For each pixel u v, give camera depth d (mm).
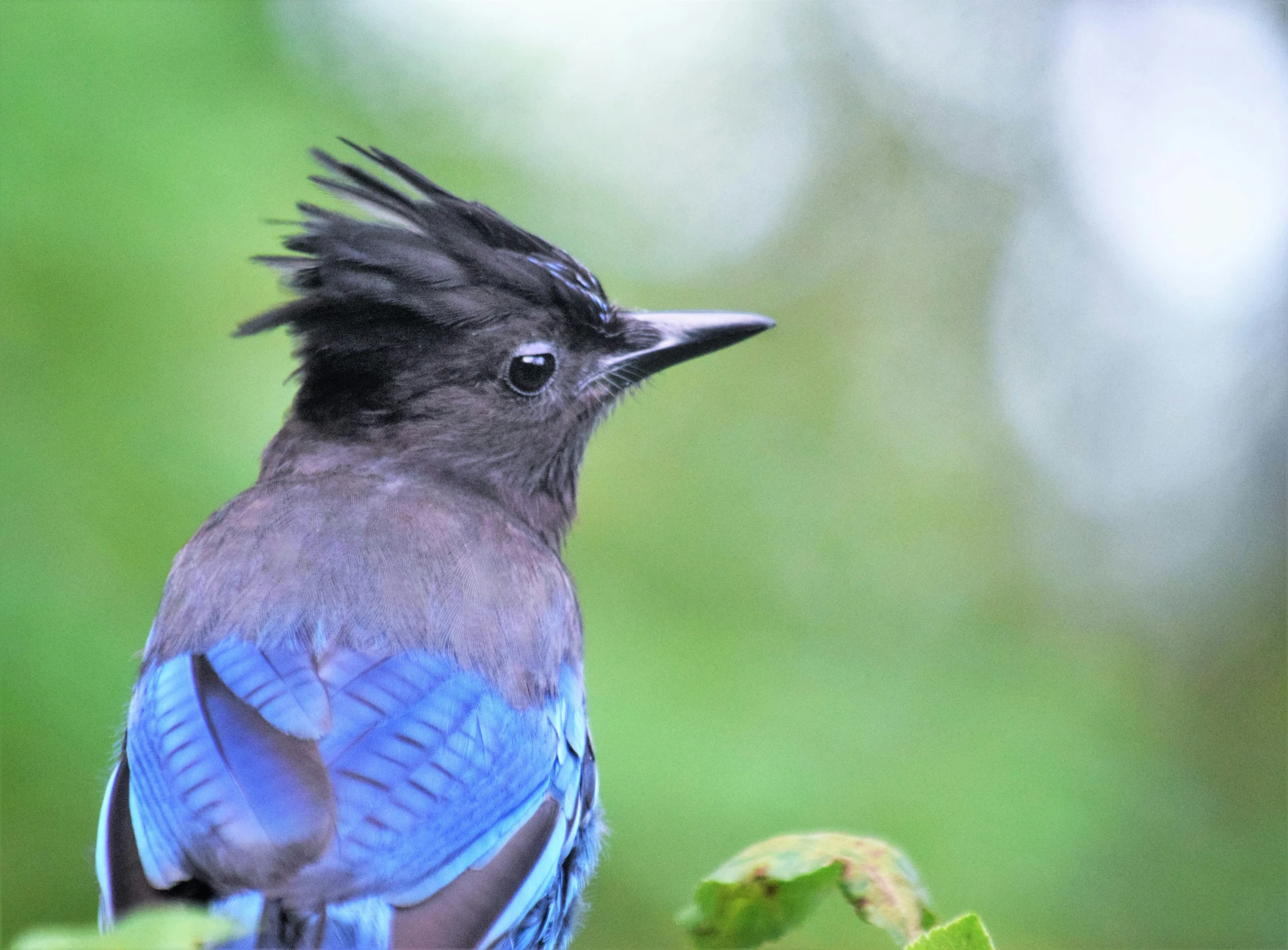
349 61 16062
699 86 23750
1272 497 25438
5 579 11969
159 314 13250
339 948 5492
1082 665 16734
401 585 6801
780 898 6012
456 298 7930
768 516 20281
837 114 26312
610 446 18328
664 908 12453
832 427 23203
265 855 5547
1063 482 25484
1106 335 26156
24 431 12602
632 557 17047
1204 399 25906
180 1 14109
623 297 21203
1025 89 26922
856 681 15031
